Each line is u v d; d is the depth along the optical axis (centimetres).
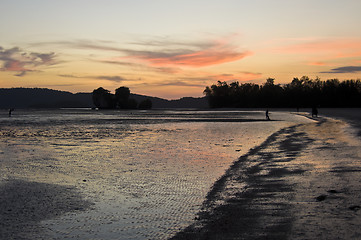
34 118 6981
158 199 891
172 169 1320
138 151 1869
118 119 6438
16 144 2248
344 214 665
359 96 15725
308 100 16900
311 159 1388
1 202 863
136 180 1129
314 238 554
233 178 1115
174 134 2986
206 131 3294
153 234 636
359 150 1575
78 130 3575
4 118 6956
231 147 1997
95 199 899
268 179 1059
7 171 1299
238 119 5956
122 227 681
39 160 1567
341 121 4372
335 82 16888
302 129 3178
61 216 756
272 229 609
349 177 1006
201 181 1095
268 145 2016
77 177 1187
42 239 621
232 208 767
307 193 851
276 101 18575
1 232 655
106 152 1834
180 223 691
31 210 798
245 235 589
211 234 609
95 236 634
